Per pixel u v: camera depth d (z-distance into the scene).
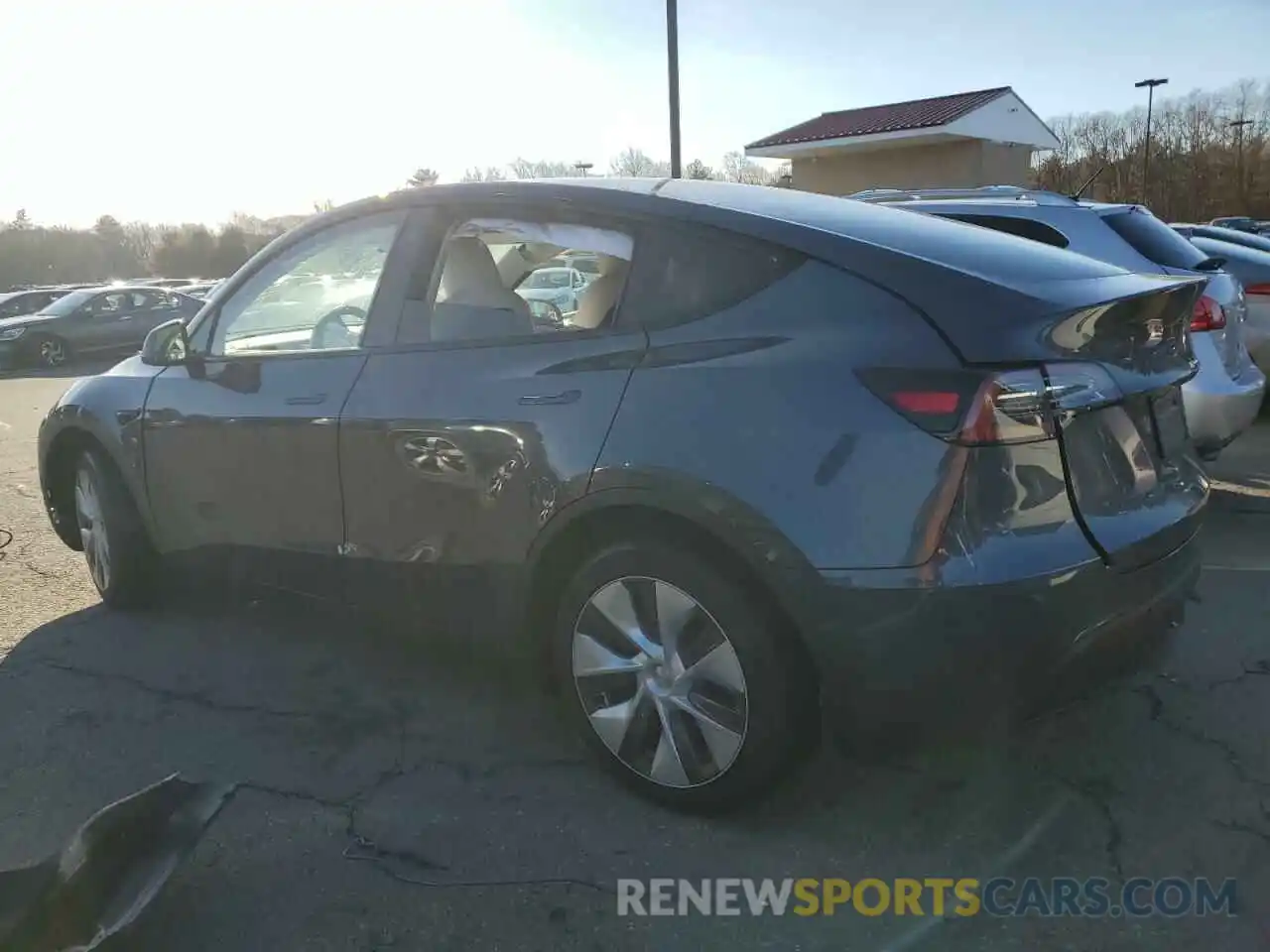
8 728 3.45
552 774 3.07
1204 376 5.23
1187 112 71.00
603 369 2.84
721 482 2.53
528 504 2.92
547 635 3.11
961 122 22.38
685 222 2.88
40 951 2.28
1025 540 2.38
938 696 2.38
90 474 4.39
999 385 2.35
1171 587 2.70
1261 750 3.08
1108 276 2.82
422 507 3.19
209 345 4.02
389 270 3.45
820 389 2.49
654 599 2.74
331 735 3.35
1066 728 3.22
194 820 2.65
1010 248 2.90
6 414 11.74
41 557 5.51
